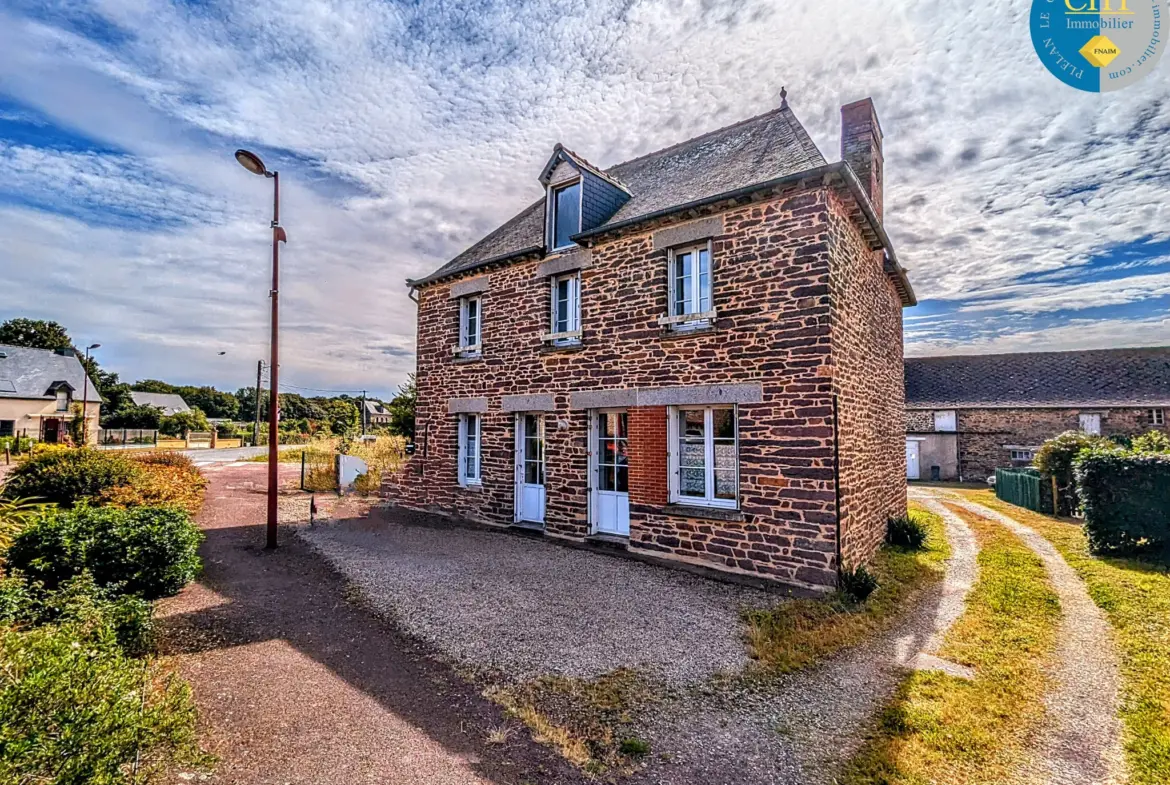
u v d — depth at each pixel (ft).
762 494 23.00
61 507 29.01
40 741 6.75
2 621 12.43
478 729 11.60
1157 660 15.29
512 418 33.50
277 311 28.32
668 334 26.25
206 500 42.01
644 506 26.61
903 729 11.89
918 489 62.80
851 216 25.82
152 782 9.21
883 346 32.40
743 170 26.45
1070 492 40.52
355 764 10.19
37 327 162.30
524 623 17.57
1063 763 10.79
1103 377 72.43
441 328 38.37
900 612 19.53
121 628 13.92
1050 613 19.35
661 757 10.78
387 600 19.56
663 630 17.20
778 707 12.82
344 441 74.74
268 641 15.93
